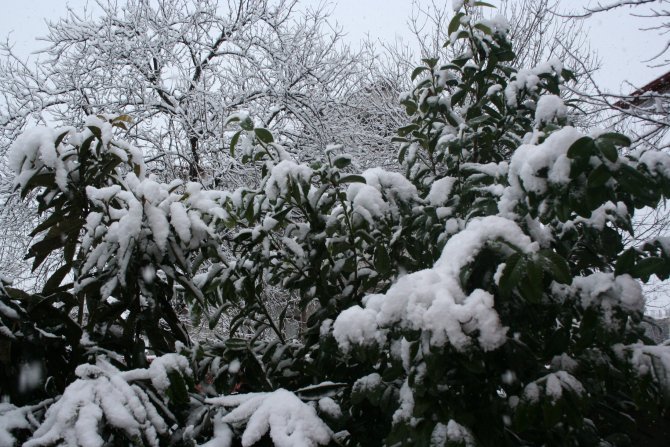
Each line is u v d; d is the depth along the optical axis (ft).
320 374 6.31
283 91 20.83
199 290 6.49
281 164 6.08
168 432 5.00
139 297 6.36
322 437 4.57
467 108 7.74
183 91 20.42
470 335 3.96
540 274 3.95
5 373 5.54
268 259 6.51
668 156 4.64
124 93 20.53
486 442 4.42
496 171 5.98
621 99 12.12
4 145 19.10
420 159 8.44
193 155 19.57
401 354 4.58
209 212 6.27
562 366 4.75
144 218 6.00
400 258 6.56
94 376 4.81
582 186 4.36
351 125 20.71
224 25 21.67
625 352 4.62
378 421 5.97
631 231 5.28
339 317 4.85
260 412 4.64
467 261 4.24
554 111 5.88
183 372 5.19
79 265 6.62
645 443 6.68
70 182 6.32
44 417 5.24
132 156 6.79
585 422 5.25
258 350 6.81
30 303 5.79
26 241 18.03
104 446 4.58
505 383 4.55
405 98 7.76
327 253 6.61
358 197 6.13
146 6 20.95
